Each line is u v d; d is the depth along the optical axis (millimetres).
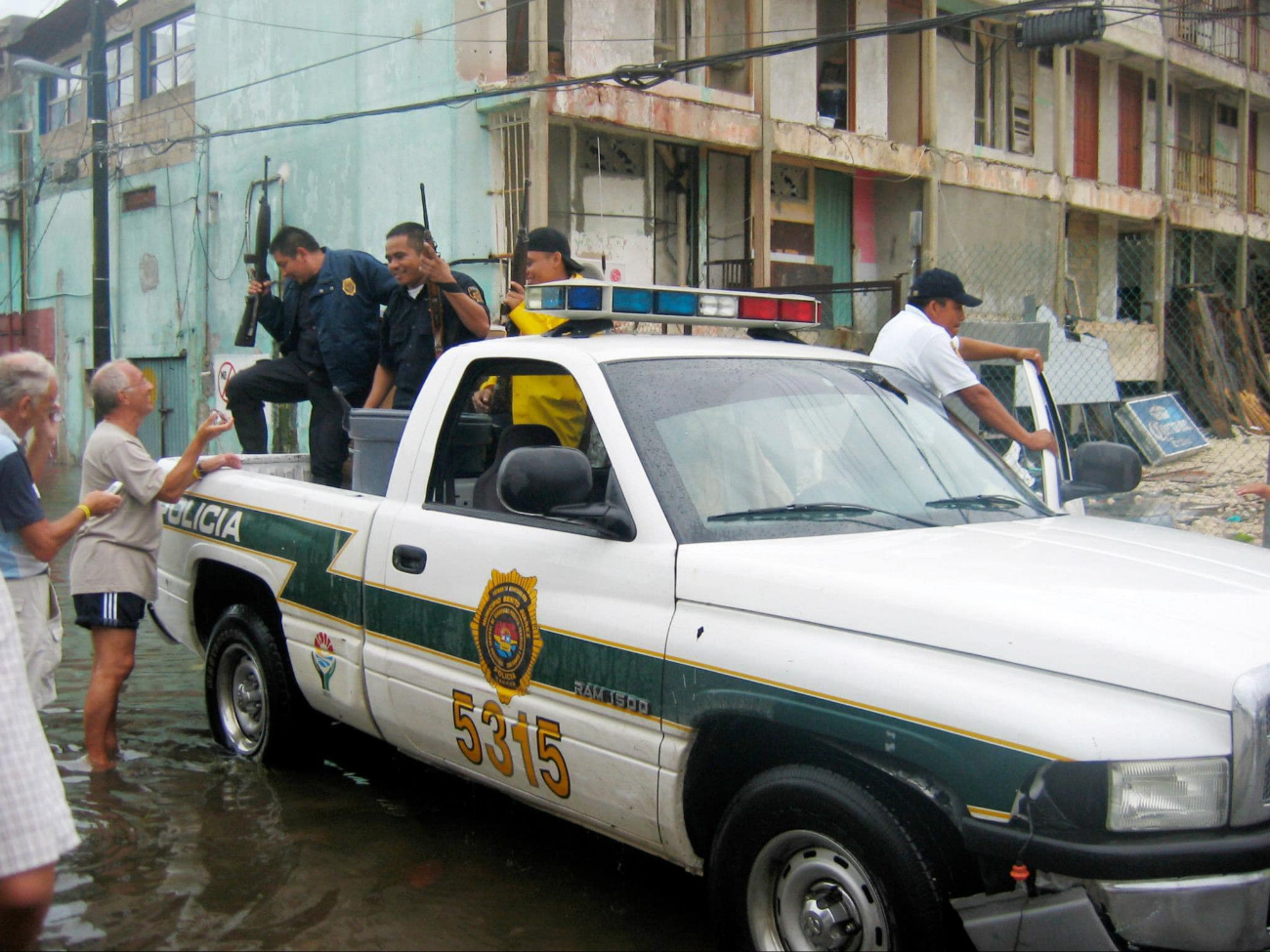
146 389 5348
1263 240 27312
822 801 2883
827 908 2928
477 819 4656
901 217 19578
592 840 4461
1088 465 4598
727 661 3080
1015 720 2594
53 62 25484
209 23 20125
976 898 2670
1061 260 21297
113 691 5242
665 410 3654
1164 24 23156
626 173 16156
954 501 3766
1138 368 22328
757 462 3615
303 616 4691
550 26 15367
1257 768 2516
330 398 6523
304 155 18156
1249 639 2650
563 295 4023
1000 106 21406
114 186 22922
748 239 17297
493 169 15062
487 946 3590
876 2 19094
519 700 3664
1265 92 26531
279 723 5012
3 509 4430
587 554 3506
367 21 16625
